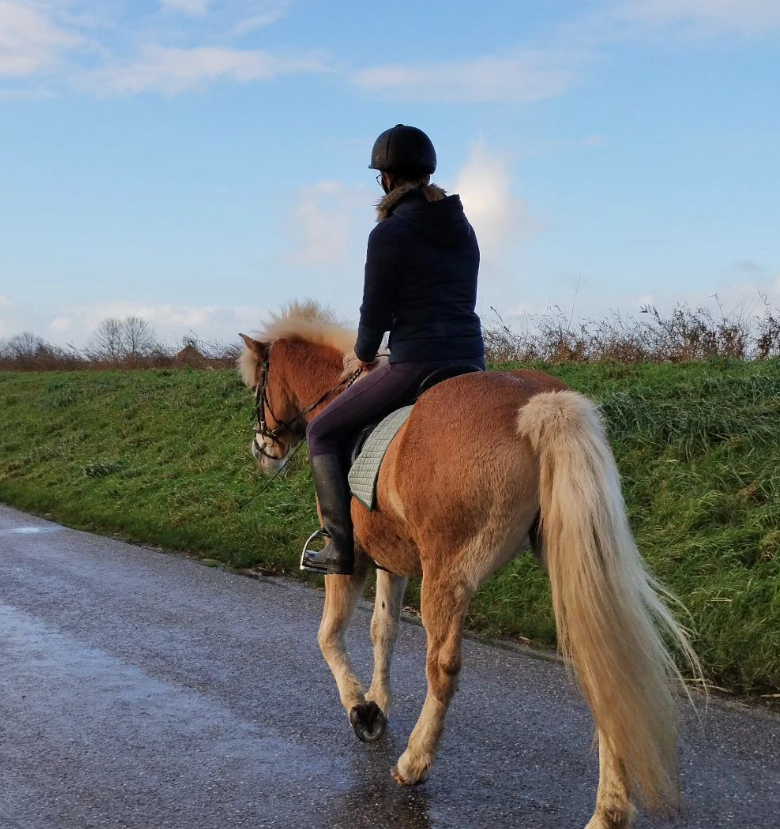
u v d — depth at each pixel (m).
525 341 13.70
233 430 13.45
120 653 6.04
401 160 4.20
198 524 10.16
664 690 3.17
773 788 3.93
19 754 4.44
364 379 4.32
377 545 4.18
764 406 8.33
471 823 3.70
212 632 6.52
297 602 7.38
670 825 3.62
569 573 3.21
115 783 4.12
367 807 3.86
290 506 9.95
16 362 27.88
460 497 3.57
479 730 4.64
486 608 6.63
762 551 6.37
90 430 15.87
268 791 4.03
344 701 4.55
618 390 10.05
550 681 5.35
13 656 5.98
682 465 7.82
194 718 4.90
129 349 25.66
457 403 3.71
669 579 6.45
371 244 4.13
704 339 11.95
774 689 5.00
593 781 4.06
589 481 3.24
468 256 4.28
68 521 11.37
